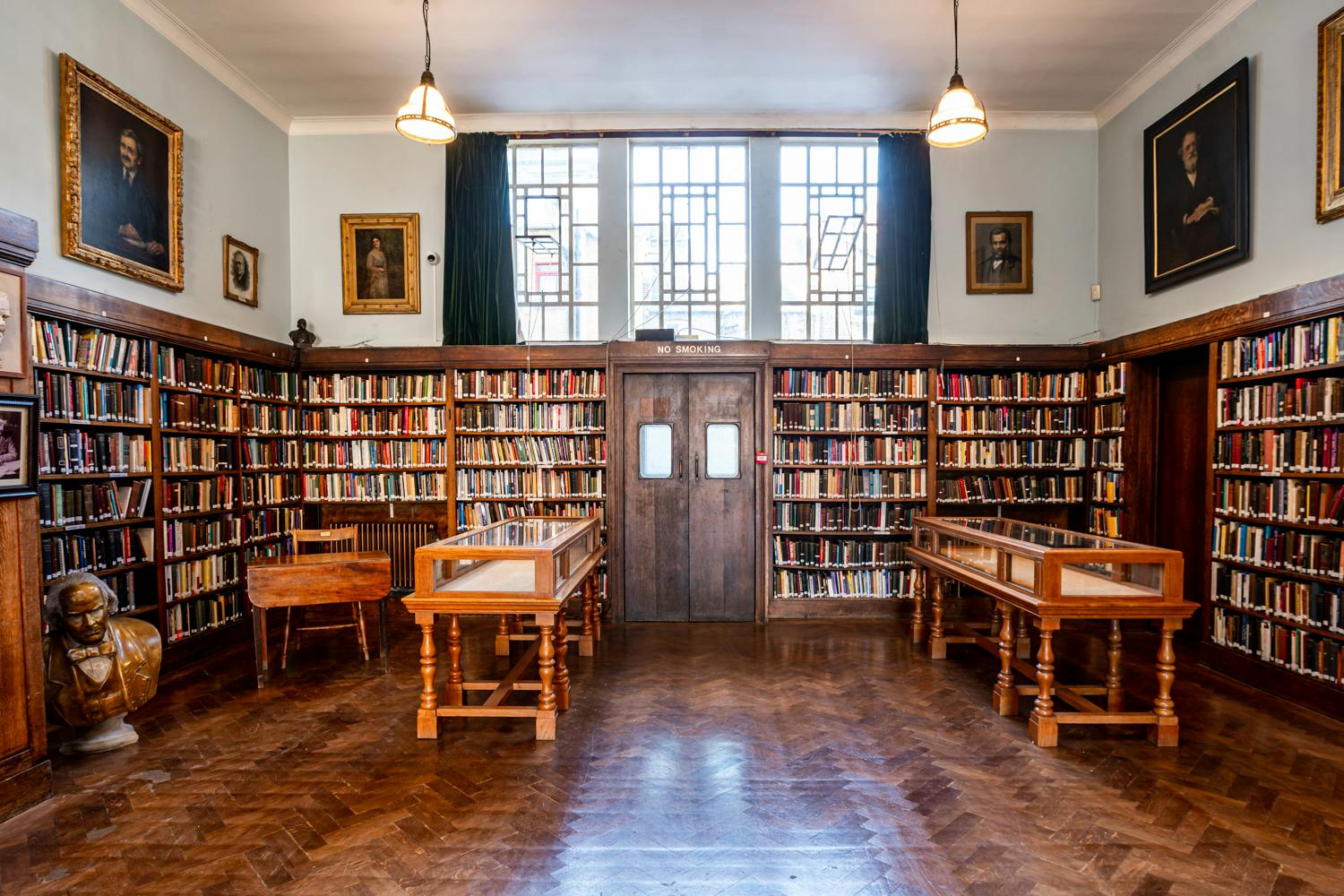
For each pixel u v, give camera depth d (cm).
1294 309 425
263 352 613
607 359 646
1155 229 586
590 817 299
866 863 265
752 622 648
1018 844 278
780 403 657
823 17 521
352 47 557
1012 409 659
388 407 677
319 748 369
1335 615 407
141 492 482
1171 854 271
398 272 692
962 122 412
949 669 502
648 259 711
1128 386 605
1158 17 519
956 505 669
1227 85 501
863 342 694
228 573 576
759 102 659
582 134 688
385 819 297
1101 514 638
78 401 432
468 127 687
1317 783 329
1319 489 420
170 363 511
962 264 687
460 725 400
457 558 384
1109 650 429
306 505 677
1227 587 491
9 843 279
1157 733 371
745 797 316
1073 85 623
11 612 304
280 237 673
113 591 424
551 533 450
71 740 365
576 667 510
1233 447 486
